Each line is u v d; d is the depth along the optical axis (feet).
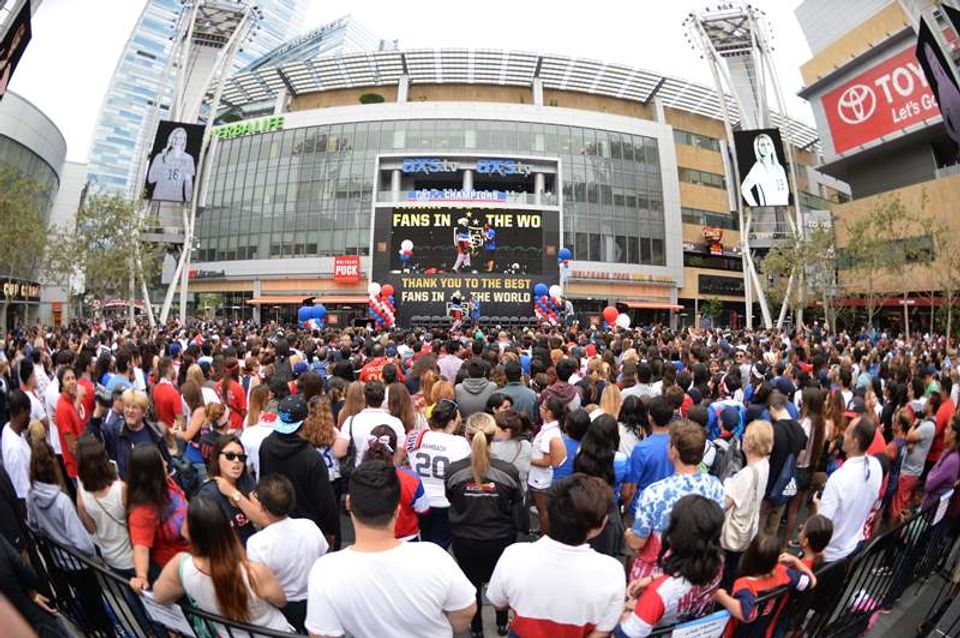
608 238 190.60
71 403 23.49
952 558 21.01
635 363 27.84
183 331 78.02
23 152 139.54
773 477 20.45
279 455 15.33
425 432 18.38
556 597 9.75
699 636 10.96
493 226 143.33
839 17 158.30
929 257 115.44
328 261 185.26
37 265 114.62
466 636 16.38
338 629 9.17
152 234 147.54
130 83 405.59
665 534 11.23
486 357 33.96
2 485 14.33
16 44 58.08
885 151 157.99
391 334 50.67
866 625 16.48
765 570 12.25
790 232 147.95
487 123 188.85
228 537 10.92
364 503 9.37
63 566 14.56
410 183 197.16
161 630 12.11
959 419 19.33
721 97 150.20
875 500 16.88
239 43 149.79
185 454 22.31
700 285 207.00
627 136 197.98
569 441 18.88
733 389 29.71
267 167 196.95
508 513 15.65
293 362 34.19
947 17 80.59
